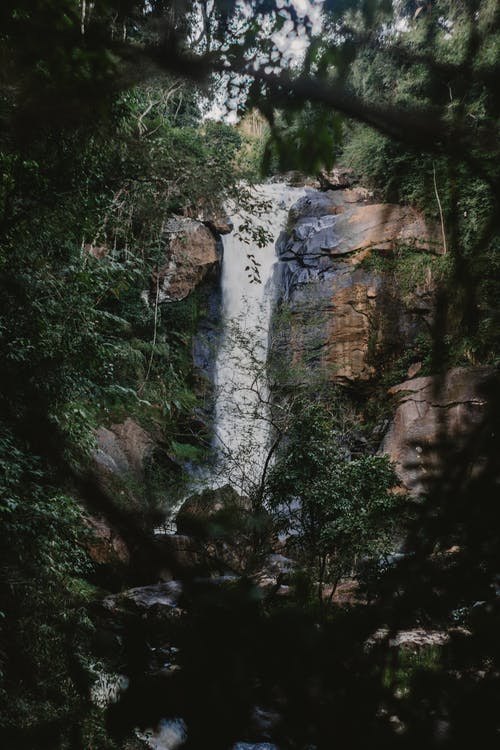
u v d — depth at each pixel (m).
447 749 0.79
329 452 10.84
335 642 0.79
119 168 10.17
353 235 20.86
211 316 21.36
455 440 0.84
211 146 14.20
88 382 7.54
